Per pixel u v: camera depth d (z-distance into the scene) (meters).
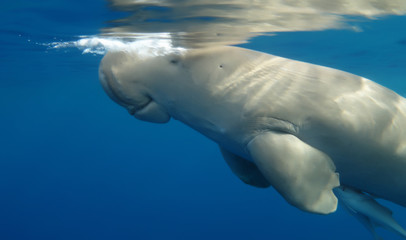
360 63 15.83
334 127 3.18
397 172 3.43
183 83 3.40
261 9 6.36
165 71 3.44
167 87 3.47
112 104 44.84
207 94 3.33
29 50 12.74
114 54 3.69
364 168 3.40
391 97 3.56
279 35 9.03
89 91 33.75
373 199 3.66
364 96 3.38
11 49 12.56
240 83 3.30
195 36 7.69
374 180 3.52
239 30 7.88
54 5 6.21
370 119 3.25
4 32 9.18
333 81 3.42
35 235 23.91
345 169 3.44
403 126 3.39
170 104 3.56
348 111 3.21
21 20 7.49
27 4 6.16
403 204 3.78
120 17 6.80
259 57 3.53
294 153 2.85
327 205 2.69
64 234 23.70
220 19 6.84
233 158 4.11
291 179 2.74
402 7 6.58
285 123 3.14
